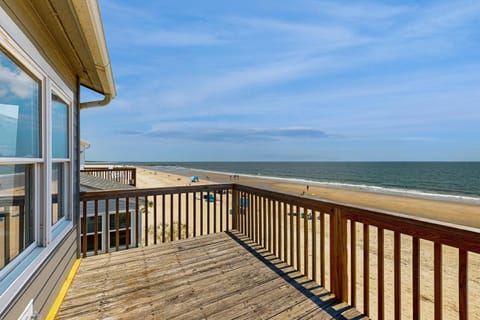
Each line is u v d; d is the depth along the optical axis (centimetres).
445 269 568
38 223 177
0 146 133
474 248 131
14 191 153
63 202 248
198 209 1352
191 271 270
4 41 121
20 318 138
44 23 169
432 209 1503
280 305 210
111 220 579
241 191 402
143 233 872
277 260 300
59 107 230
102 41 198
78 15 156
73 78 266
